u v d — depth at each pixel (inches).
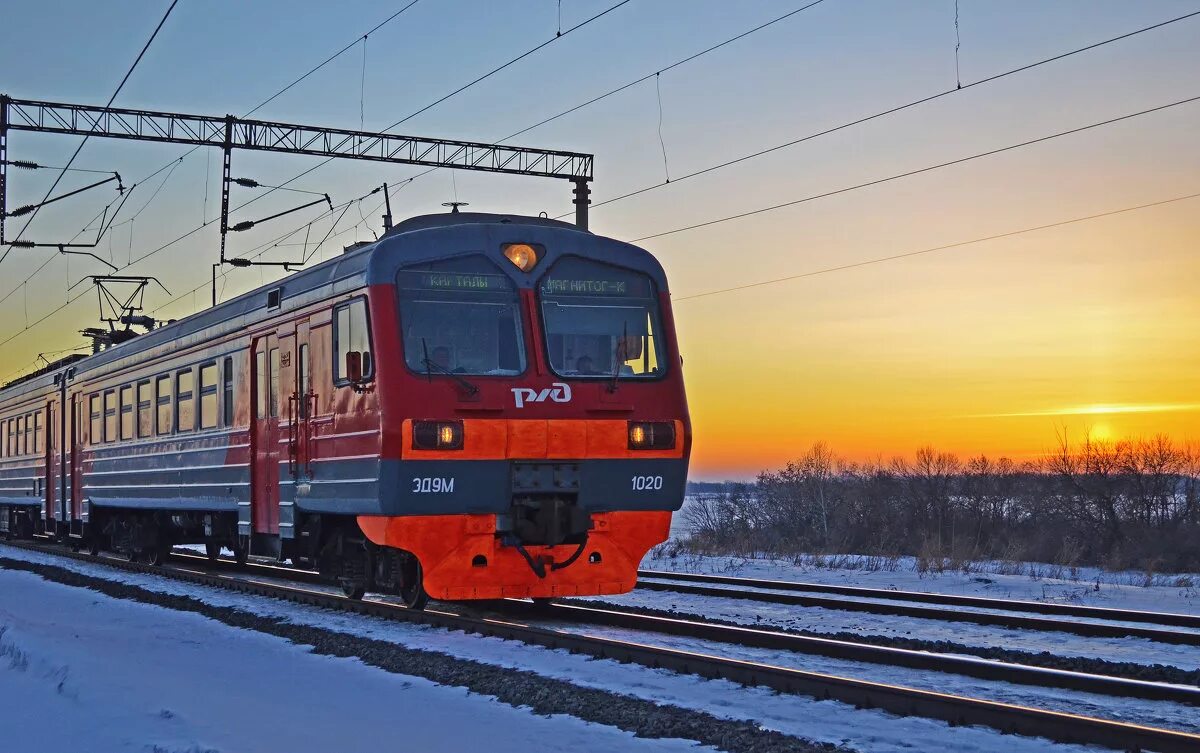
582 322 485.4
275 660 405.1
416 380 455.8
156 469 730.2
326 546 555.2
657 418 490.0
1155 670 364.2
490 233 478.6
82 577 730.8
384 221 632.4
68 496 924.0
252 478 590.6
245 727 290.7
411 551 462.3
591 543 484.7
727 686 335.0
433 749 268.1
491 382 464.4
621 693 326.6
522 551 472.7
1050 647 427.2
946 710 286.7
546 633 419.2
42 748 277.3
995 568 827.4
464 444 457.4
